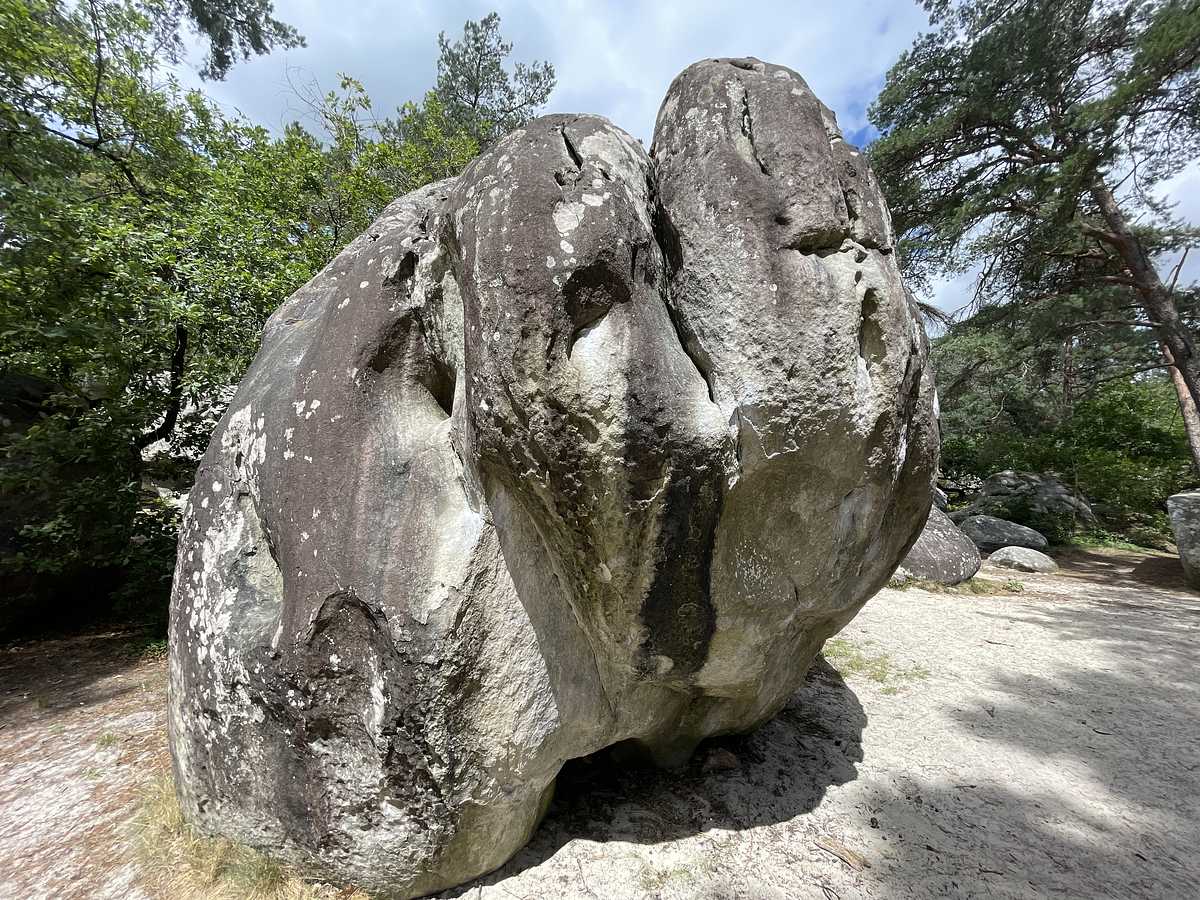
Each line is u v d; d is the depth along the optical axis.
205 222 4.29
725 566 1.43
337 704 1.43
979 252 8.15
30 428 3.84
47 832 1.79
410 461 1.46
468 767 1.42
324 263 5.41
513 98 11.55
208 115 5.71
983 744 2.37
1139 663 3.35
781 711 2.63
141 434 4.39
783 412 1.27
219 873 1.54
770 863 1.67
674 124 1.43
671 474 1.21
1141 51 5.83
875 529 1.59
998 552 6.75
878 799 1.98
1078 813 1.92
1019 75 7.12
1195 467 8.59
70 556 3.71
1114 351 8.69
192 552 1.75
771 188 1.29
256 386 1.81
